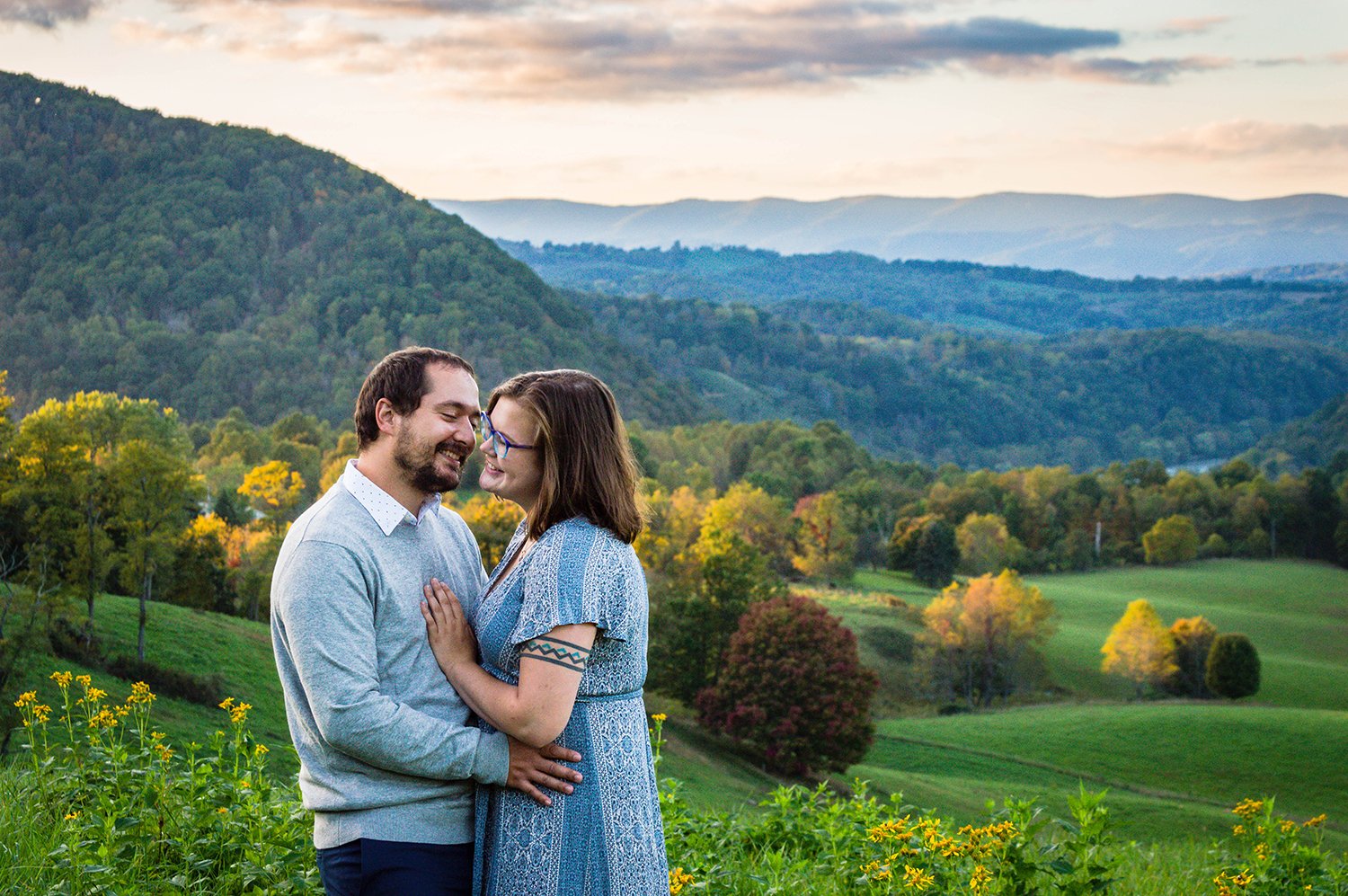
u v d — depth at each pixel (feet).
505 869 8.62
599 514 8.87
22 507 110.63
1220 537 345.72
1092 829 12.94
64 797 12.56
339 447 310.86
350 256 649.20
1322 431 632.79
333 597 8.35
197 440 392.27
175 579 144.05
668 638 144.25
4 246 645.92
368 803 8.46
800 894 13.51
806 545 268.00
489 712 8.57
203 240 641.81
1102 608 270.46
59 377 517.96
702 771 107.76
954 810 109.70
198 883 11.09
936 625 203.72
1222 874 15.42
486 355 541.75
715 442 424.05
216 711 87.81
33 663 85.25
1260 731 153.58
